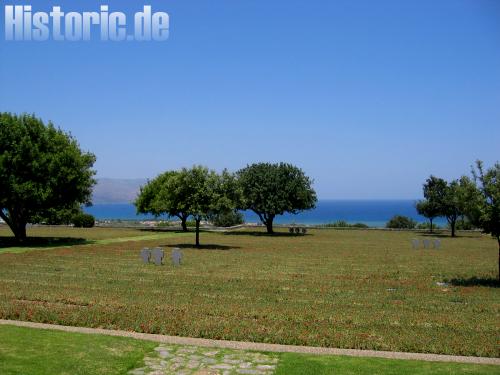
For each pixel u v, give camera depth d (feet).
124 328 40.16
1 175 119.44
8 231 191.72
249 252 116.57
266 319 44.75
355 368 30.12
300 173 209.97
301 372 29.35
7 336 35.06
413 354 33.94
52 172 127.34
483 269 87.61
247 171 206.69
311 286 66.03
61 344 33.65
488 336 39.60
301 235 193.47
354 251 123.44
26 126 128.98
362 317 46.42
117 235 174.91
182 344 35.35
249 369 30.14
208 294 58.44
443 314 48.78
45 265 84.99
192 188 130.72
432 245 142.20
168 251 115.85
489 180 71.46
